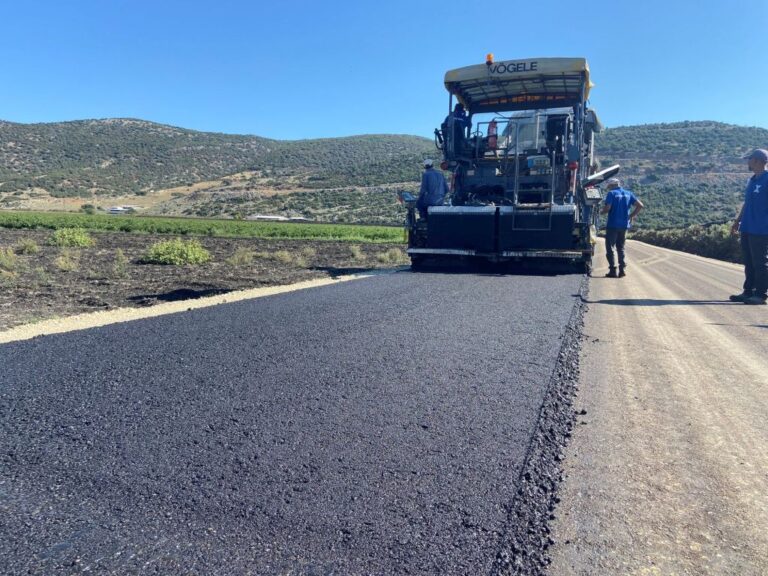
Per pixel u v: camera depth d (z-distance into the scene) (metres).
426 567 1.91
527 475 2.59
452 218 13.05
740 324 6.69
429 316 6.62
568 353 4.95
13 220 45.25
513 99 14.29
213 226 51.22
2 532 2.10
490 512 2.26
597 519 2.28
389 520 2.19
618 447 3.01
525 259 13.15
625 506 2.39
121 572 1.87
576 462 2.82
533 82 13.35
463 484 2.49
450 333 5.65
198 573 1.87
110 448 2.85
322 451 2.82
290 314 6.79
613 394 3.93
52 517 2.21
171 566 1.91
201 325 6.11
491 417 3.33
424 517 2.21
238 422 3.21
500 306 7.46
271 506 2.29
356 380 4.02
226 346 5.09
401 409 3.43
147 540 2.06
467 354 4.81
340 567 1.90
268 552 1.99
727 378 4.36
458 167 14.14
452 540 2.06
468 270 13.63
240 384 3.93
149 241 30.56
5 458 2.74
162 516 2.22
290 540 2.06
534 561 1.97
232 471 2.60
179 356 4.72
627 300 8.70
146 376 4.12
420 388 3.85
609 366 4.70
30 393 3.74
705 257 26.27
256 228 49.12
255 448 2.85
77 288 10.39
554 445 2.98
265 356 4.71
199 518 2.21
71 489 2.44
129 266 15.55
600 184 14.26
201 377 4.10
